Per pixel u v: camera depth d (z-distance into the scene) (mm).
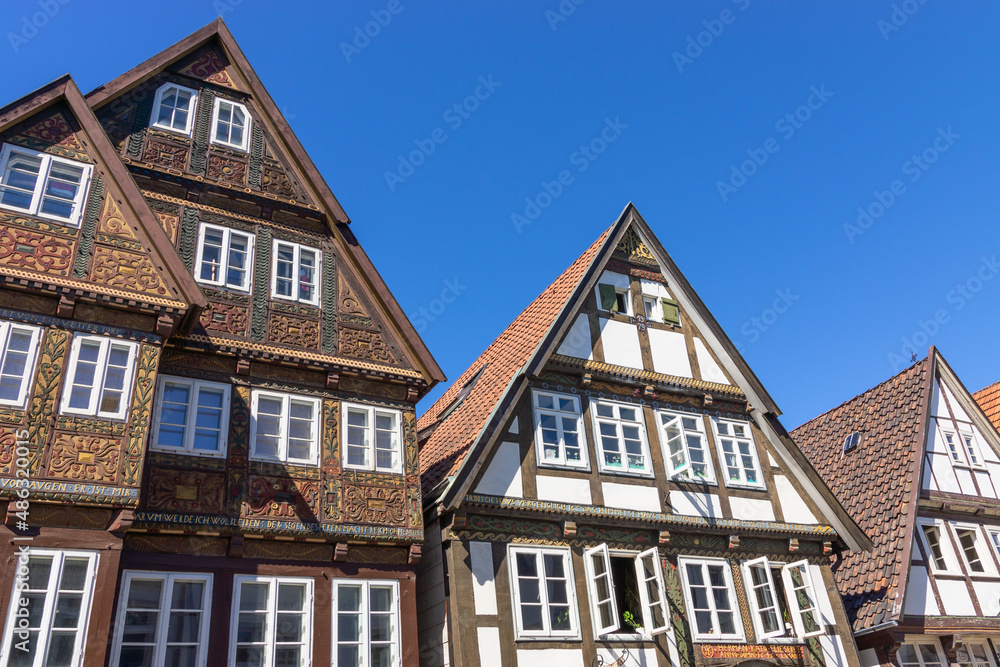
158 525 10742
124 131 13883
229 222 14023
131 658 10094
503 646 12609
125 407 10750
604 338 16766
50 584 9453
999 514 19812
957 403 21328
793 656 15266
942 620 17062
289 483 12062
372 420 13312
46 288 10844
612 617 13500
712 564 15469
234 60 15859
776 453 17578
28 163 11953
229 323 12891
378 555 12344
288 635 11234
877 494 19156
